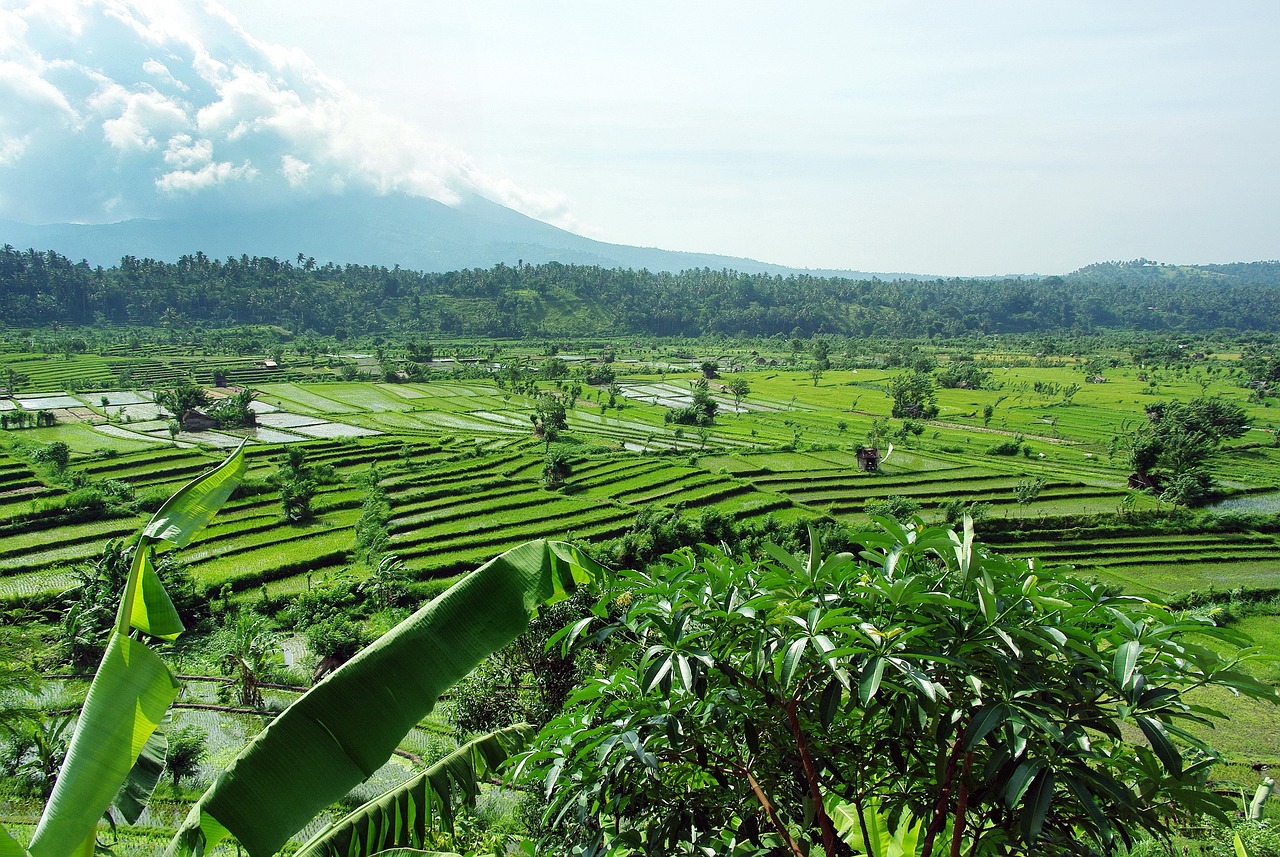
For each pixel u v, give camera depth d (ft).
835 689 20.15
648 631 24.80
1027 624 20.42
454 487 209.15
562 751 24.59
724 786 25.41
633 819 24.93
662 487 217.77
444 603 18.56
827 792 27.89
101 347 522.06
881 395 420.77
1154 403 356.79
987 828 23.94
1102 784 19.01
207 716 107.96
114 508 179.42
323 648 121.39
